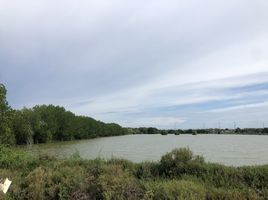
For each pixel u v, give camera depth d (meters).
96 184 8.36
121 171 9.55
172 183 7.90
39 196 8.41
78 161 11.96
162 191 7.35
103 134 158.00
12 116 20.14
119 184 8.01
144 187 7.90
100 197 7.88
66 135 107.75
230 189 7.94
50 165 11.88
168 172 10.14
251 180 8.74
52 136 98.25
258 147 44.25
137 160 23.55
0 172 11.00
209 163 10.45
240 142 65.19
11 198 8.30
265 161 23.06
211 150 36.94
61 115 106.38
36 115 85.06
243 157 27.05
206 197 7.19
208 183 8.71
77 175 9.11
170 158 10.41
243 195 7.17
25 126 76.25
